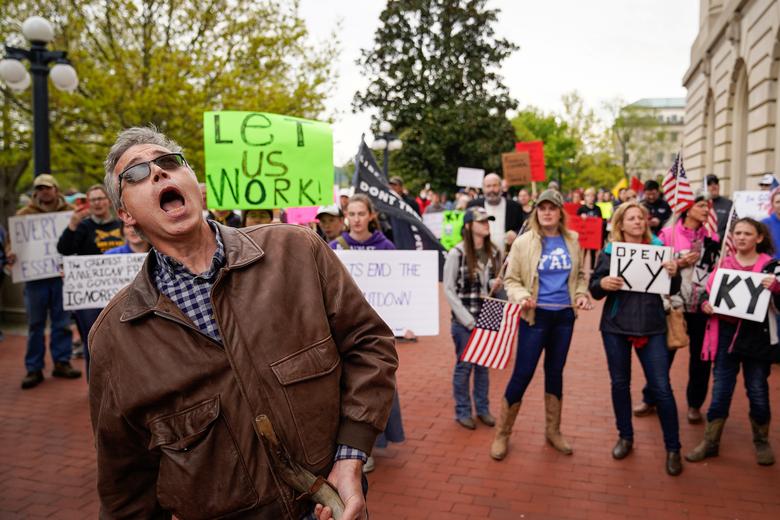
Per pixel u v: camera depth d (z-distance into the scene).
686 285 4.91
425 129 33.97
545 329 4.36
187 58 13.20
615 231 4.37
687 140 22.14
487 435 4.84
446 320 9.55
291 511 1.53
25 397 5.92
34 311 6.29
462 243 4.97
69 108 13.18
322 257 1.71
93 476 4.20
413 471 4.20
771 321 4.09
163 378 1.50
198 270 1.61
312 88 15.20
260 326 1.53
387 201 6.46
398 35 35.72
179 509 1.54
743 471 4.12
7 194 16.50
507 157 11.43
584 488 3.92
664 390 4.13
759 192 8.09
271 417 1.51
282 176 3.66
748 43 13.39
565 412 5.32
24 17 13.17
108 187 1.65
